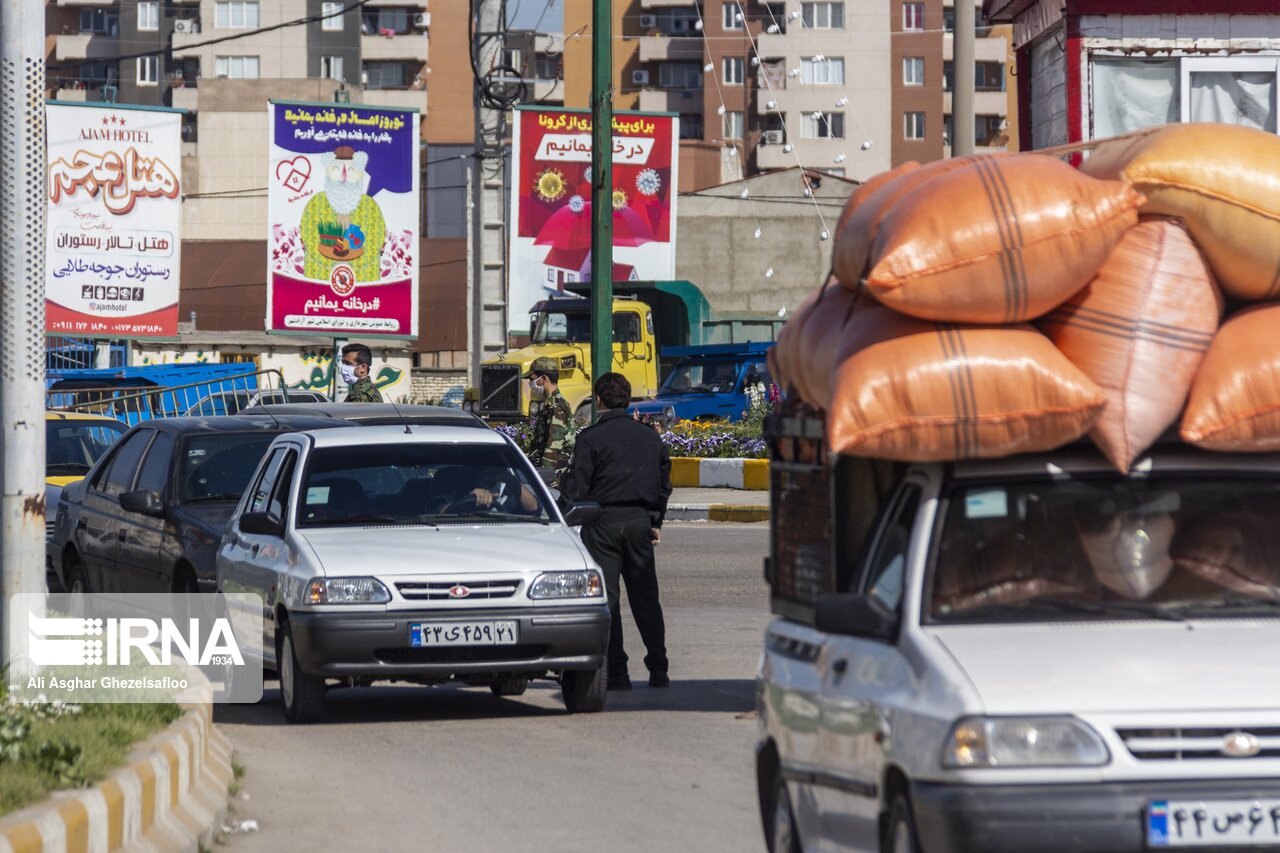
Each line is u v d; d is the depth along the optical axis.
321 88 184.75
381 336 67.75
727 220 128.00
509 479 23.86
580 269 74.19
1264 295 11.85
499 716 22.22
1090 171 12.57
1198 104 31.55
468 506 23.33
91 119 66.88
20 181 16.14
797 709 12.73
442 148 184.25
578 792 17.16
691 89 194.62
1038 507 11.84
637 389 72.81
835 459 12.56
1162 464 12.11
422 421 30.41
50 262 66.69
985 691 10.33
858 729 11.38
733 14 192.00
